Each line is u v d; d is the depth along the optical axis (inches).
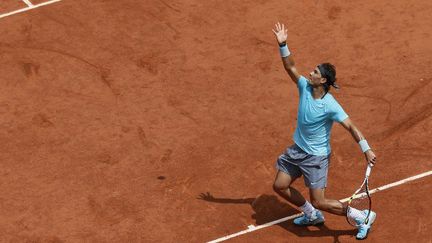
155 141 1293.1
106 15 1583.4
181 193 1199.6
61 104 1376.7
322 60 1455.5
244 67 1445.6
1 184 1225.4
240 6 1594.5
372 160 1028.5
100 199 1194.6
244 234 1133.1
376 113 1331.2
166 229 1144.8
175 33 1534.2
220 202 1182.3
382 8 1568.7
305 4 1590.8
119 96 1390.3
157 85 1412.4
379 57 1453.0
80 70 1451.8
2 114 1359.5
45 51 1499.8
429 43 1476.4
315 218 1125.1
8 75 1444.4
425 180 1197.1
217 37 1520.7
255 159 1251.2
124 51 1494.8
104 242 1127.6
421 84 1385.3
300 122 1052.5
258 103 1363.2
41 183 1224.8
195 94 1387.8
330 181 1205.7
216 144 1282.0
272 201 1181.7
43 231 1147.9
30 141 1302.9
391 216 1142.3
